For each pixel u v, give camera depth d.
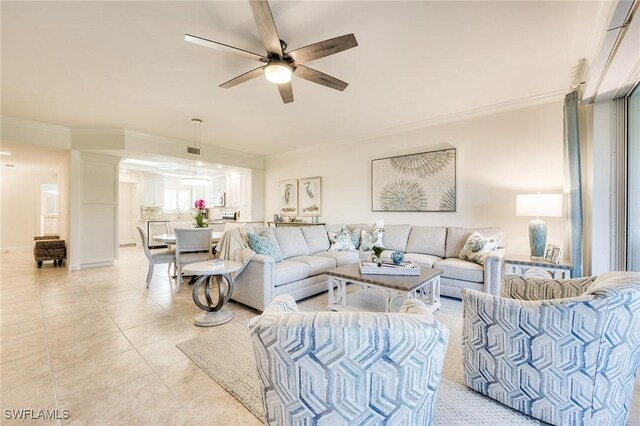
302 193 6.24
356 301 3.01
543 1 1.80
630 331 1.26
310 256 3.88
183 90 3.17
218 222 7.25
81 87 3.08
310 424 0.81
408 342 0.78
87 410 1.48
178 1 1.81
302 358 0.78
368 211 5.12
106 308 3.03
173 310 2.98
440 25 2.05
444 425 1.39
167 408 1.51
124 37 2.20
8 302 3.22
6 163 6.03
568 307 1.31
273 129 4.75
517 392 1.47
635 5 1.48
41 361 1.96
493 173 3.74
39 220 7.59
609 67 2.02
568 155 2.83
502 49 2.36
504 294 1.97
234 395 1.61
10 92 3.22
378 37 2.19
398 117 4.12
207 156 5.92
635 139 2.39
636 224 2.39
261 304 2.83
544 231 2.90
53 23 2.03
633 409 1.51
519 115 3.54
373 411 0.79
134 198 8.67
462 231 3.77
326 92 3.25
